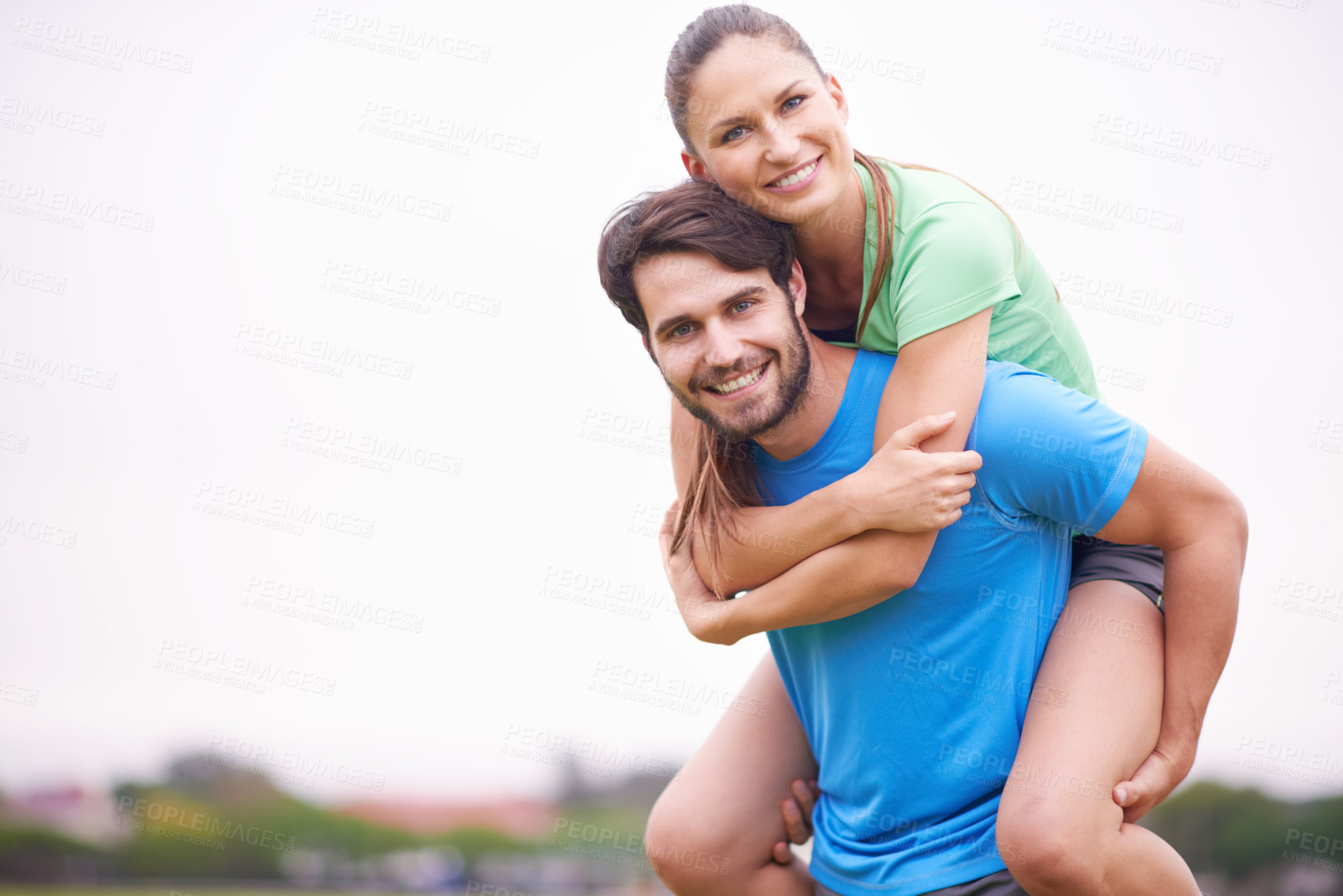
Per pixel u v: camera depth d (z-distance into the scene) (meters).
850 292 2.54
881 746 2.28
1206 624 2.15
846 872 2.34
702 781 2.57
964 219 2.33
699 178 2.53
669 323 2.12
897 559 2.12
